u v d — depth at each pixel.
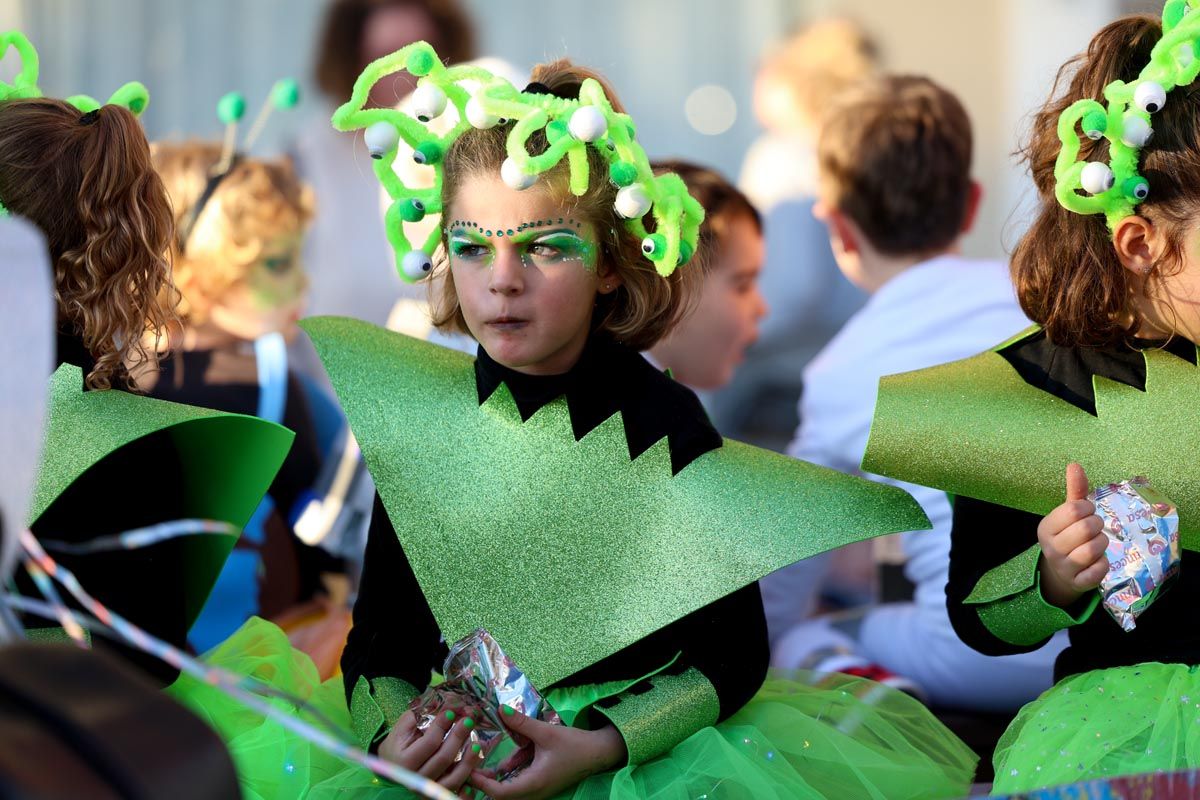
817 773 3.92
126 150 3.94
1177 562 3.67
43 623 3.77
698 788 3.72
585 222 3.82
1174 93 3.85
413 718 3.77
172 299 5.23
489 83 3.88
